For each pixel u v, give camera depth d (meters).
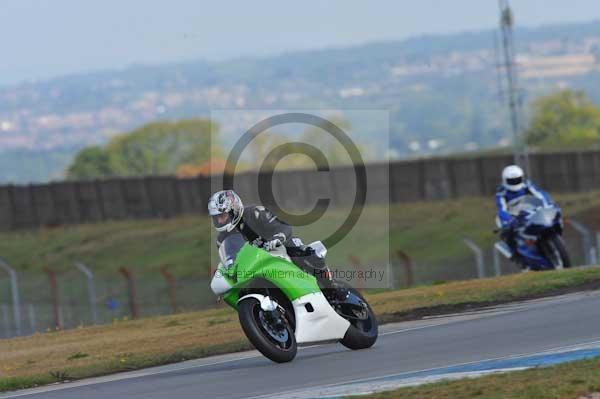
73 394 40.53
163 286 135.62
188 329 57.97
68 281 159.50
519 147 147.62
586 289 55.81
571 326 44.22
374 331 44.75
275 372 40.47
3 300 150.88
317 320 42.00
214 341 51.31
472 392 31.31
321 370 39.91
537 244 75.38
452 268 118.81
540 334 43.12
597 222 154.88
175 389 39.00
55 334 64.94
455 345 42.75
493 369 36.12
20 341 63.28
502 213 76.38
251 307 41.03
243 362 44.34
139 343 53.94
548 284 57.25
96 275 190.75
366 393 33.66
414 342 44.84
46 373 46.31
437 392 31.91
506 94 149.38
